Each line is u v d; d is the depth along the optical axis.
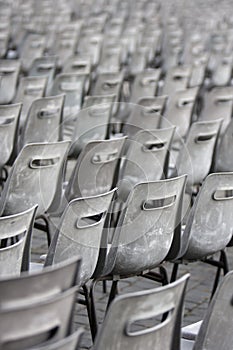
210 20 19.20
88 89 11.22
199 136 7.31
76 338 3.00
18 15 17.70
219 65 12.54
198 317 6.14
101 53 12.84
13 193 5.88
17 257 4.28
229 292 3.83
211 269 7.27
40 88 9.34
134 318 3.35
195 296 6.57
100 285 6.65
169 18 19.03
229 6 23.78
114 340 3.34
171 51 13.77
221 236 5.62
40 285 3.20
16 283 3.11
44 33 15.03
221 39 15.82
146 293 3.32
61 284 3.31
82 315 5.96
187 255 5.57
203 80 12.12
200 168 7.46
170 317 3.57
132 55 12.82
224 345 3.96
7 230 4.20
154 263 5.29
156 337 3.53
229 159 7.65
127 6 22.44
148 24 17.41
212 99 9.43
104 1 23.02
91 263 4.94
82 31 15.48
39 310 3.04
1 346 2.99
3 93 10.09
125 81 12.89
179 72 11.04
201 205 5.45
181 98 9.04
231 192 6.71
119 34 14.89
